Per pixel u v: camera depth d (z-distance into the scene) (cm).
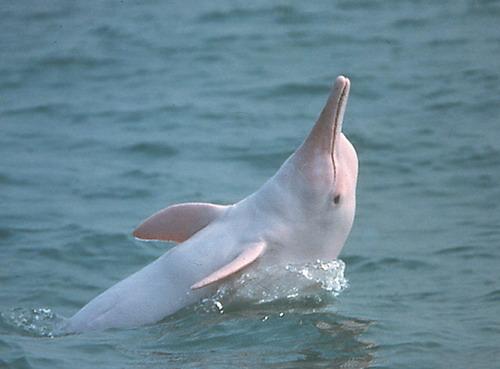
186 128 6669
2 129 6894
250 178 5828
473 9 8762
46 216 5319
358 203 5403
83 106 7250
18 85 7831
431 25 8475
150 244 4875
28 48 8662
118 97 7394
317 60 7838
